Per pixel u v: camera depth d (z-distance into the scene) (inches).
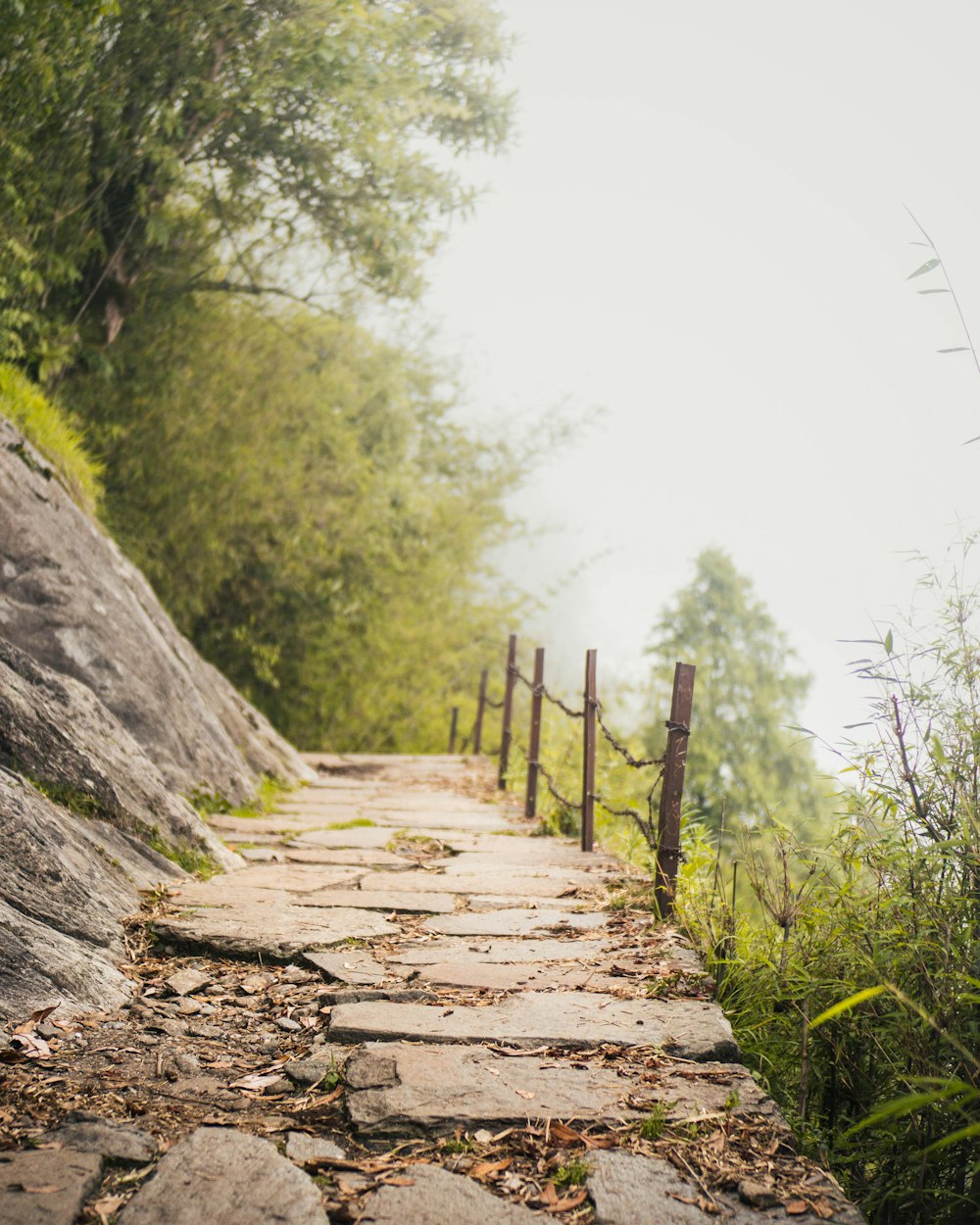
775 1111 105.7
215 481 498.3
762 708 1069.8
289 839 258.7
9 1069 110.3
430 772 475.5
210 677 387.5
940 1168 118.6
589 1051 121.4
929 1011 117.8
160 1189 86.4
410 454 685.9
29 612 261.7
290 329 540.4
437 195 428.8
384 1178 90.7
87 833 182.9
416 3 410.3
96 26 326.6
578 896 204.8
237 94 370.6
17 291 353.1
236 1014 135.0
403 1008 134.1
